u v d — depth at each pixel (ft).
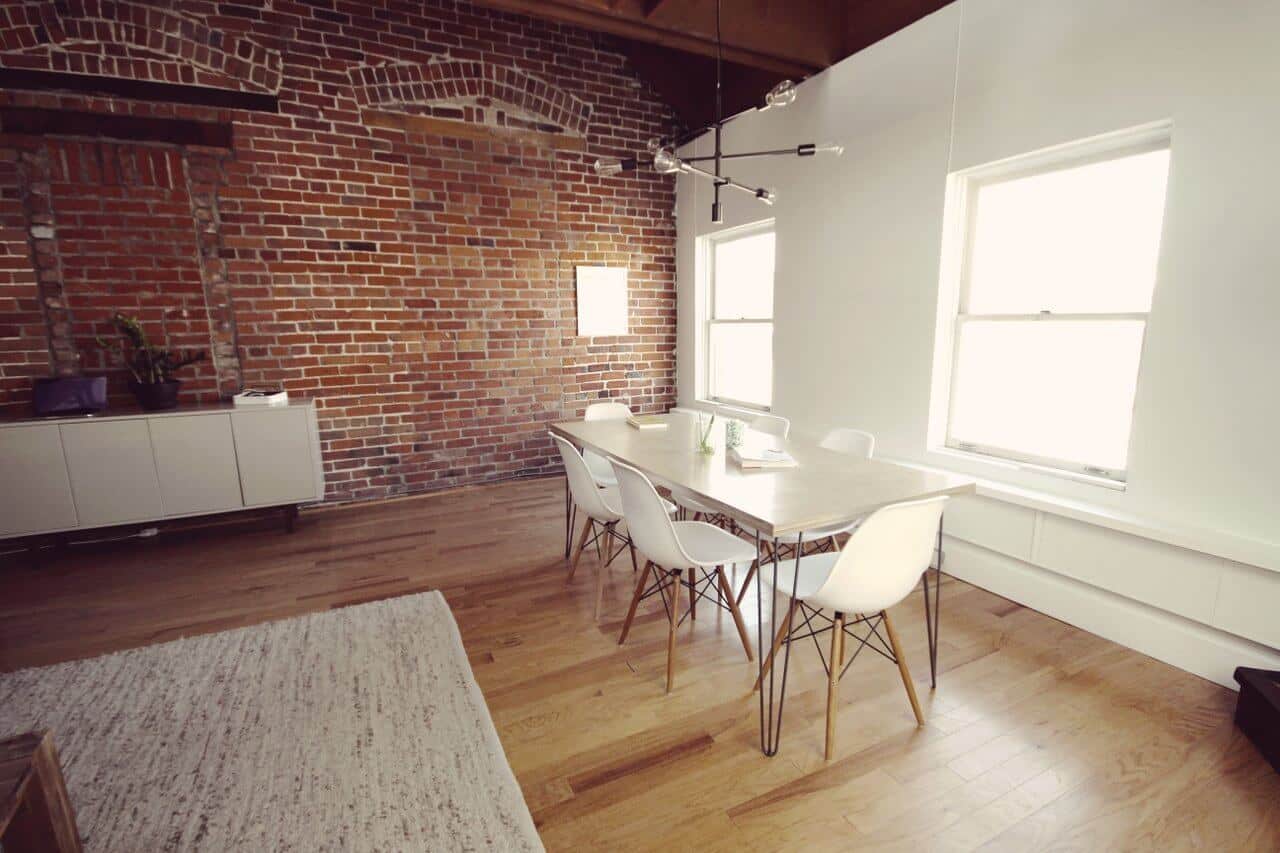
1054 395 9.07
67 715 6.65
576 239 16.03
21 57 10.84
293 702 6.87
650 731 6.48
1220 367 6.99
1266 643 6.64
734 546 7.56
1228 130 6.71
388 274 14.01
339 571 10.61
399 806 5.38
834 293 12.23
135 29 11.40
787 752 6.14
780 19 11.07
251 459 11.86
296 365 13.43
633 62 15.97
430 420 14.97
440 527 12.81
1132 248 8.03
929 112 9.99
